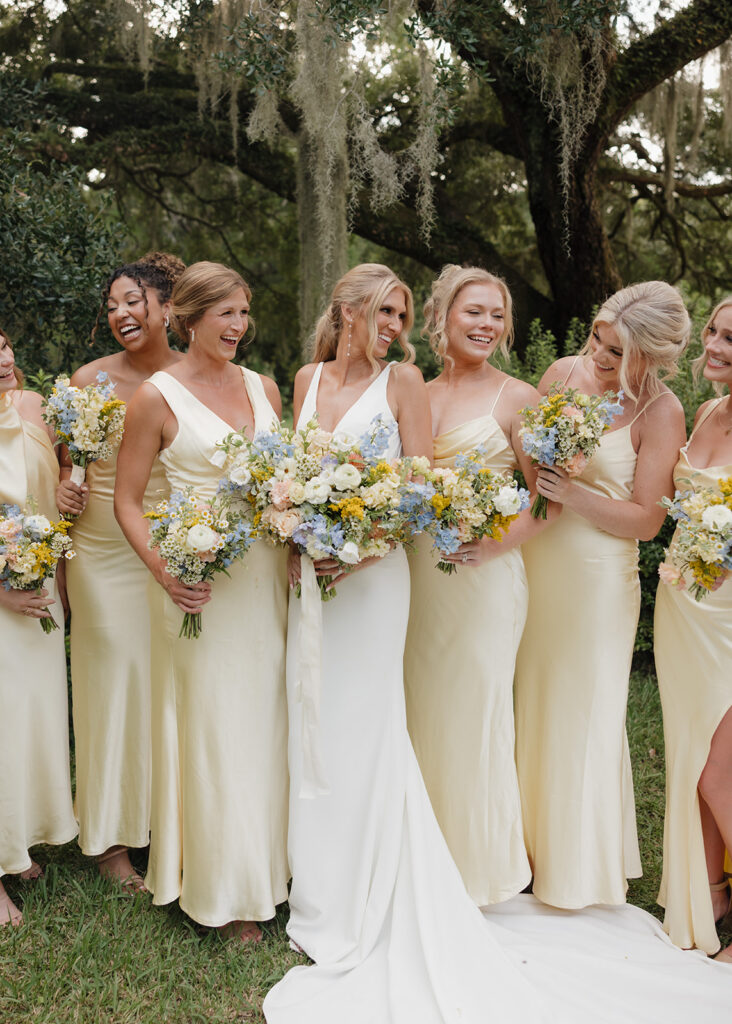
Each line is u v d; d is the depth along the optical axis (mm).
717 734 2750
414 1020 2436
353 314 2822
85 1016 2525
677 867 2846
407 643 3031
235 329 2754
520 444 2881
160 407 2744
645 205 10875
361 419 2805
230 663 2748
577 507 2775
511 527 2826
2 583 2791
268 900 2801
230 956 2748
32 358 5020
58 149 7902
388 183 6418
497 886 2928
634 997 2570
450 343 2963
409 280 10195
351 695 2791
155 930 2898
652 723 4516
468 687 2898
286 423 2738
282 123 7273
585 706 2904
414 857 2736
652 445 2809
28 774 2969
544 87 6312
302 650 2664
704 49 7031
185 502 2545
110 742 3086
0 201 4762
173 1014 2553
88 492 3016
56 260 4777
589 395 2898
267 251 10562
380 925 2730
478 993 2514
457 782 2932
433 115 5574
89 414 2830
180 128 8117
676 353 2727
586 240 7590
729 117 7520
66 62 8156
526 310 8219
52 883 3131
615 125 7199
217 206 10031
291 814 2881
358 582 2758
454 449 2900
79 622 3111
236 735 2760
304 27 5711
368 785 2797
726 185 9242
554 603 2936
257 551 2758
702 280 10289
